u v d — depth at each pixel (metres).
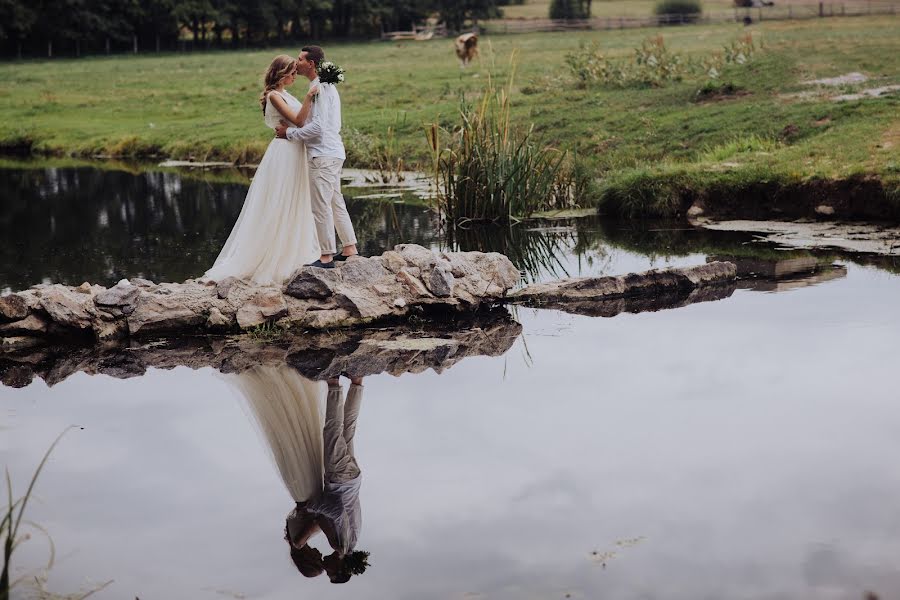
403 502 4.86
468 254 9.48
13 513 4.80
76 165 22.84
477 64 36.03
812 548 4.26
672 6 72.19
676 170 13.84
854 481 4.94
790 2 78.25
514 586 4.01
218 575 4.17
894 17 55.75
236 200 16.73
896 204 12.12
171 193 17.73
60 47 67.44
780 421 5.82
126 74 44.41
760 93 20.05
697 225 12.85
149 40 72.06
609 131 18.81
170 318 8.21
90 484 5.16
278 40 77.62
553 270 10.55
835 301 8.68
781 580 3.99
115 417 6.21
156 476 5.27
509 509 4.74
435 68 36.09
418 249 9.23
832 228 12.00
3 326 8.10
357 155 20.56
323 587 4.05
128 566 4.26
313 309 8.41
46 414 6.27
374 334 8.12
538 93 24.08
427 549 4.36
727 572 4.07
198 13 71.25
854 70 21.98
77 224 14.34
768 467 5.14
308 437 5.84
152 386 6.85
